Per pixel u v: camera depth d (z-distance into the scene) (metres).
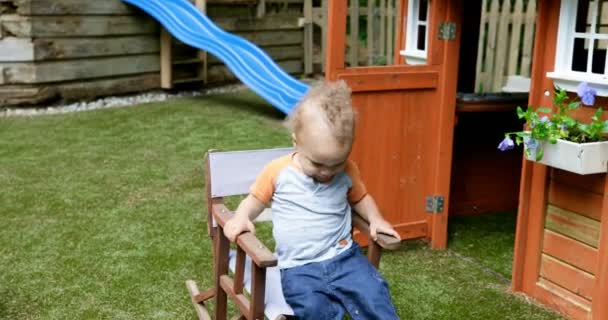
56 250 3.99
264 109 8.38
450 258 4.00
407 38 4.26
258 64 8.22
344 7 3.57
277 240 2.61
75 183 5.29
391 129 3.89
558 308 3.27
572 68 3.21
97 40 8.45
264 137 6.87
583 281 3.12
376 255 2.67
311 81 10.71
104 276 3.65
